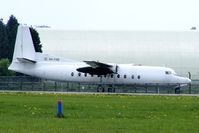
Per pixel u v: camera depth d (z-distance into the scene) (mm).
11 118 104500
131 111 122188
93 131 89062
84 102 147250
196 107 134000
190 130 91938
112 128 92625
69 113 114938
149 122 101312
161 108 130750
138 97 182625
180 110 127125
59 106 108688
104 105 136250
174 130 91688
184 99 173375
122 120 103938
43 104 135250
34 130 89250
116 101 155125
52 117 107375
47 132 87625
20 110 120188
